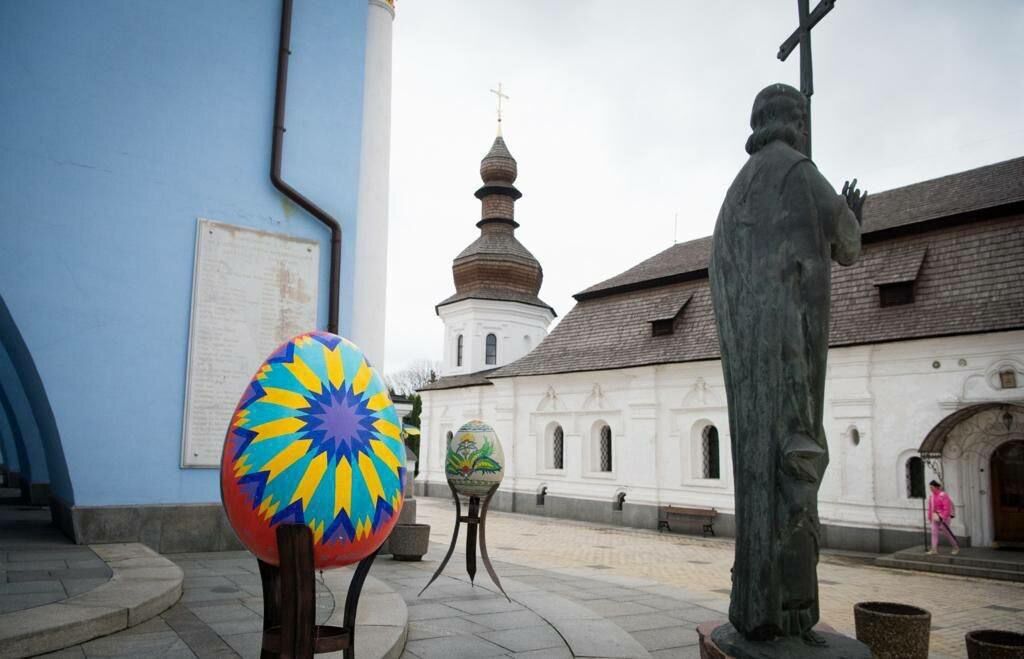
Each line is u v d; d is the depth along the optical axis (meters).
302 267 10.62
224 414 9.74
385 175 11.91
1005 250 18.12
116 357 9.16
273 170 10.47
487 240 40.66
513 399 30.59
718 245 4.31
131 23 9.71
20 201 8.77
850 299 20.41
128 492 9.05
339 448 3.25
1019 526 17.08
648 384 24.88
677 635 7.11
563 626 6.59
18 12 8.97
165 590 6.05
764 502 3.78
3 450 17.97
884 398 18.88
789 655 3.56
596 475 26.59
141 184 9.55
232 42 10.48
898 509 18.27
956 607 12.05
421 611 7.05
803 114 4.39
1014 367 16.77
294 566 3.05
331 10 11.52
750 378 3.94
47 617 5.06
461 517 8.56
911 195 22.47
